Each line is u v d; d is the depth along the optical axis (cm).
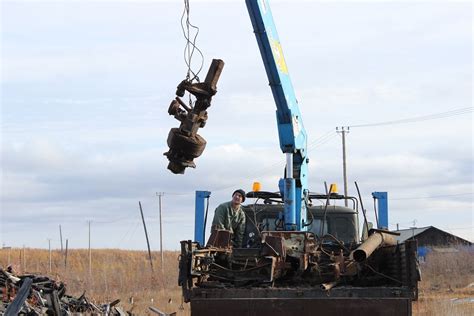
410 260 1000
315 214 1323
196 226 1316
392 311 988
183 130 912
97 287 3512
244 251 1109
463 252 4747
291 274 1112
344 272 1081
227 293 1020
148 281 4012
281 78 1191
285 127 1218
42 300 1470
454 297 3169
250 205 1327
